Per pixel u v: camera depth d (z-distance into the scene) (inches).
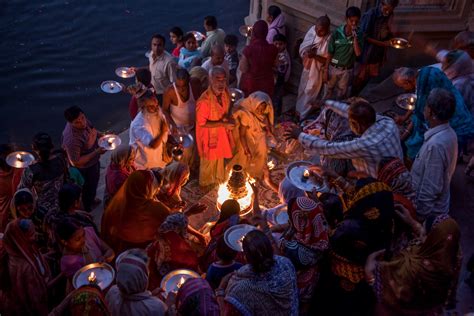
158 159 248.1
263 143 256.2
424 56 321.4
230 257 154.1
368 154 172.4
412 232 155.4
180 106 259.4
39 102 417.1
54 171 212.5
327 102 198.8
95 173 256.2
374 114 174.2
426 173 171.5
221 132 254.4
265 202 247.3
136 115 265.7
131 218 194.7
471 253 197.2
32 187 210.2
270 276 126.2
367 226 144.6
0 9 538.6
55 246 193.6
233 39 323.9
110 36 508.7
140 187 193.2
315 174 185.6
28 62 463.2
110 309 137.3
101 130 388.2
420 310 131.6
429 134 171.9
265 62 280.7
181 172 209.5
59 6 551.5
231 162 271.4
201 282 131.3
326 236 145.3
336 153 179.0
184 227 173.8
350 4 300.8
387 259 148.7
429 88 201.6
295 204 144.8
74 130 238.8
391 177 161.0
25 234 172.9
